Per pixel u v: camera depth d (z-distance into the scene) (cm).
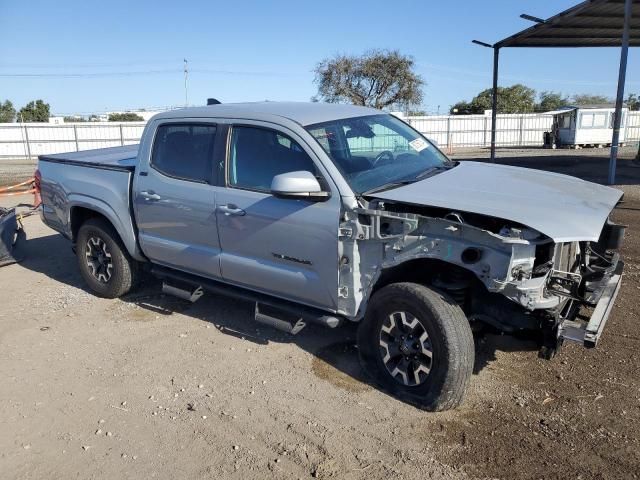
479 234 351
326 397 411
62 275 727
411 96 4700
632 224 917
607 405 387
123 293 619
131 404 412
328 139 437
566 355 461
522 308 375
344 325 539
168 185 517
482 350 472
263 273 457
